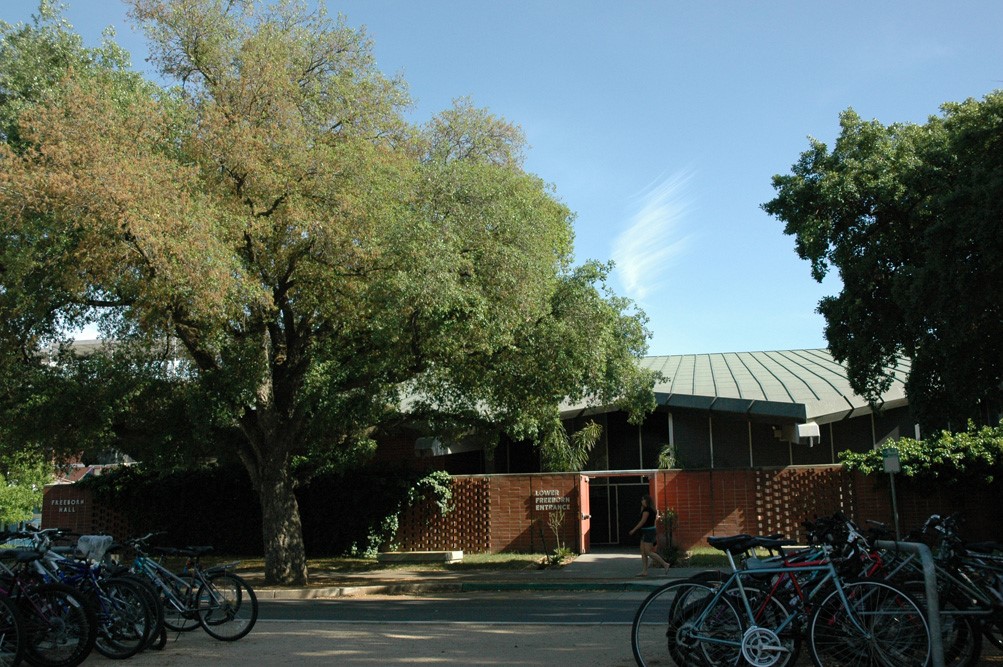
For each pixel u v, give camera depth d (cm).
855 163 1794
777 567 712
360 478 2616
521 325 1762
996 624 740
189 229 1402
